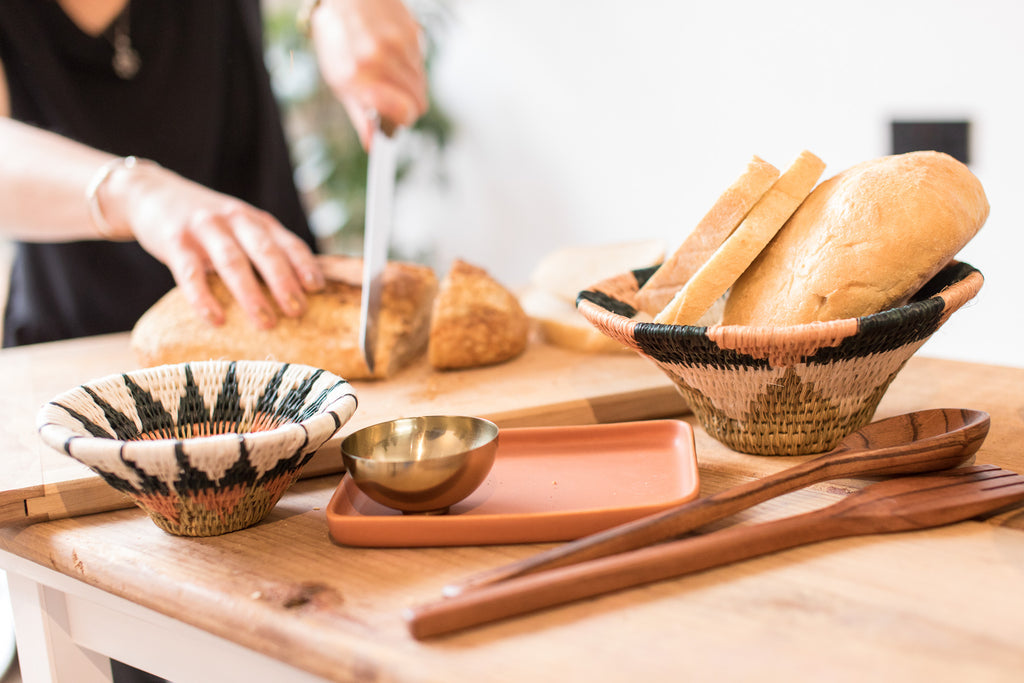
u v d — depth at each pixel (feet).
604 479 2.11
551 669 1.39
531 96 8.25
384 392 2.96
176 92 4.68
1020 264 5.42
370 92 4.09
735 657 1.39
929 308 1.94
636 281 2.66
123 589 1.85
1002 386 2.84
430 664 1.42
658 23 7.04
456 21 8.58
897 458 1.93
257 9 4.90
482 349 3.17
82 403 2.03
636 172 7.56
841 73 6.00
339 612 1.60
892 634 1.43
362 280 3.41
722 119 6.81
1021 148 5.24
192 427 2.20
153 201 3.35
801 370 2.04
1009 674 1.31
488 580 1.55
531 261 8.74
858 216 2.08
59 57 4.33
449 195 9.36
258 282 3.27
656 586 1.63
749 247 2.16
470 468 1.84
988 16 5.20
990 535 1.78
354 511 1.98
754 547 1.69
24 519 2.12
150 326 3.26
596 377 3.00
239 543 1.93
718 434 2.34
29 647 2.29
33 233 3.86
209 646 1.83
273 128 5.10
